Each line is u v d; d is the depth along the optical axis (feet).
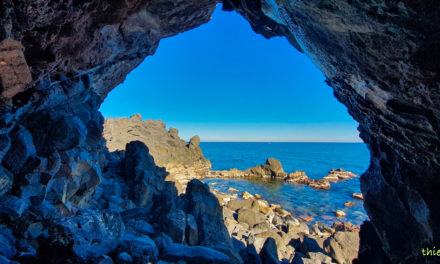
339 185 173.88
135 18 30.96
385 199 26.30
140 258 20.88
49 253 17.66
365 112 22.09
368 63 14.30
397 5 9.54
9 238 21.29
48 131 29.09
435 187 19.01
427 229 19.79
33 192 25.93
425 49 10.80
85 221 20.57
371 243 31.58
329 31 14.33
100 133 42.06
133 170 52.03
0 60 13.20
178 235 31.89
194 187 43.57
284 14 18.17
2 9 12.28
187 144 216.95
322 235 76.28
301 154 528.22
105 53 29.53
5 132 22.24
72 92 33.83
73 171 31.94
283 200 128.16
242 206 93.15
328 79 24.50
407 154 20.15
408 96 14.42
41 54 18.49
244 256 38.34
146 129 179.32
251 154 498.69
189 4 35.50
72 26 18.76
